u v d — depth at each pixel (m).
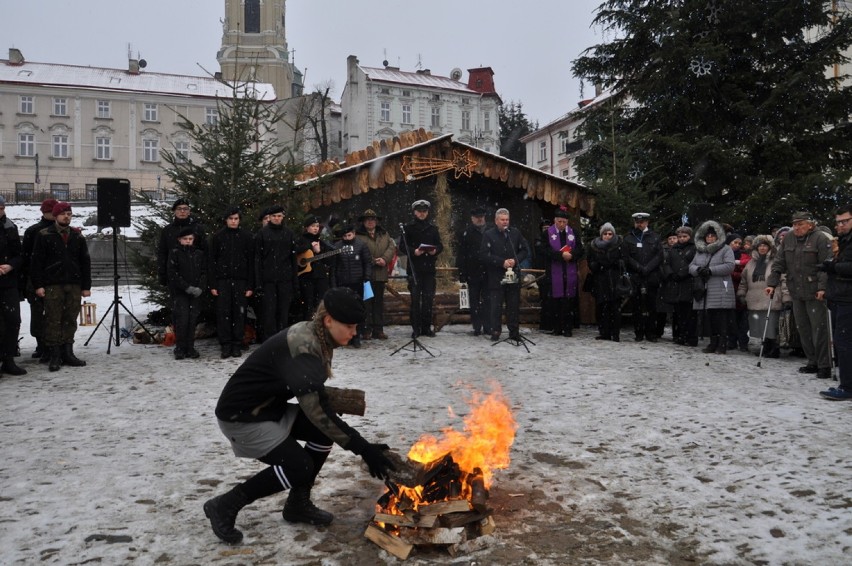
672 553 3.04
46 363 7.98
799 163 15.03
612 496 3.75
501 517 3.45
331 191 10.96
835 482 3.88
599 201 12.70
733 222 14.29
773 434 4.94
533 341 10.06
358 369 7.61
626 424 5.31
